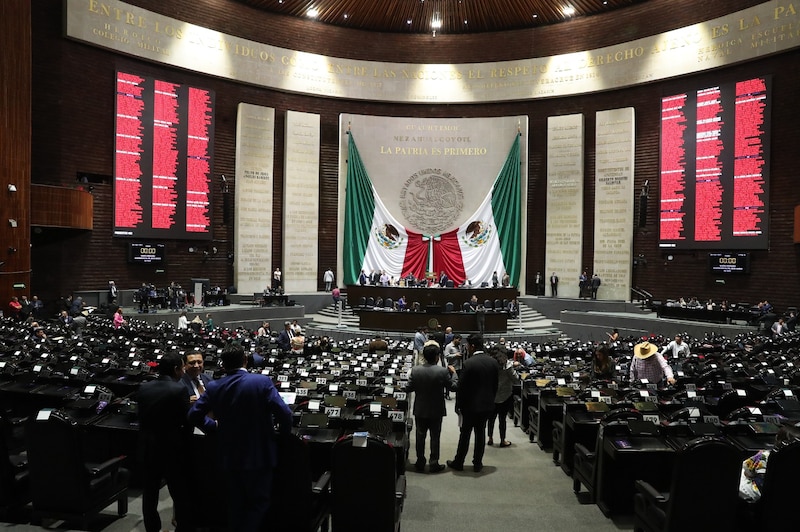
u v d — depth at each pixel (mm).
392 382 8367
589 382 8672
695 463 4082
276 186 27375
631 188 25172
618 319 22219
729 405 7230
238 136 26172
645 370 8547
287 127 27156
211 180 25625
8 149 17516
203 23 25188
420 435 7129
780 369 9562
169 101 24406
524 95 27641
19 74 17938
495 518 5555
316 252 27828
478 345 7062
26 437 4762
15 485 5074
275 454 4242
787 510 4020
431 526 5340
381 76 28359
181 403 4621
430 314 21328
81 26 21891
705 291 23266
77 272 22219
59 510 4883
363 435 4352
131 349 10188
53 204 19562
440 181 28500
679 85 24188
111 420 5941
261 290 26750
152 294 22234
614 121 25625
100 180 23031
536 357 13141
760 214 21766
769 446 5055
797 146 20922
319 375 8305
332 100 28250
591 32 26328
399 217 28469
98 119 22781
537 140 27750
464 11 27125
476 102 28297
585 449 6254
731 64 22453
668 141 24328
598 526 5371
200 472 4828
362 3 26719
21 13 17984
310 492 4414
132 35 23250
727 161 22625
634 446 5266
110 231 23109
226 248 26344
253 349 11250
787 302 20984
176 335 13109
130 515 5402
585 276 25797
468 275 27719
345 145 28203
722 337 16656
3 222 17359
